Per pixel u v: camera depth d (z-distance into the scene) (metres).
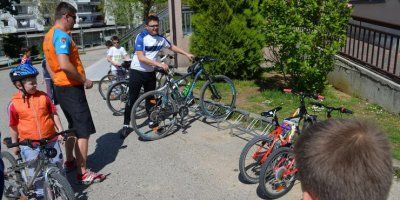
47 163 3.40
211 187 4.10
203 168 4.55
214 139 5.48
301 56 7.03
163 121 5.64
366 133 0.99
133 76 5.62
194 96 6.50
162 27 12.12
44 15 52.03
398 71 6.76
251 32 8.20
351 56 7.75
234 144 5.25
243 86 8.22
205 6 8.24
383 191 0.95
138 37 5.61
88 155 5.08
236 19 8.10
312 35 6.61
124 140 5.59
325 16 6.64
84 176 4.20
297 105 6.68
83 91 4.10
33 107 3.61
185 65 10.16
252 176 4.12
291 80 7.64
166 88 5.68
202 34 8.27
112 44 8.57
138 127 6.01
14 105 3.61
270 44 7.33
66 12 3.84
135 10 39.28
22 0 53.75
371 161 0.93
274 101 6.98
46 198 3.42
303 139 1.06
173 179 4.31
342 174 0.93
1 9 38.09
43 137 3.64
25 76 3.49
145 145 5.36
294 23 6.81
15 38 35.78
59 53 3.75
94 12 81.94
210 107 6.41
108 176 4.44
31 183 3.50
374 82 6.82
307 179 1.00
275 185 3.83
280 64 7.52
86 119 4.10
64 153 5.00
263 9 7.13
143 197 3.95
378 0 10.34
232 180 4.23
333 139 0.98
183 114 5.88
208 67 8.33
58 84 3.99
